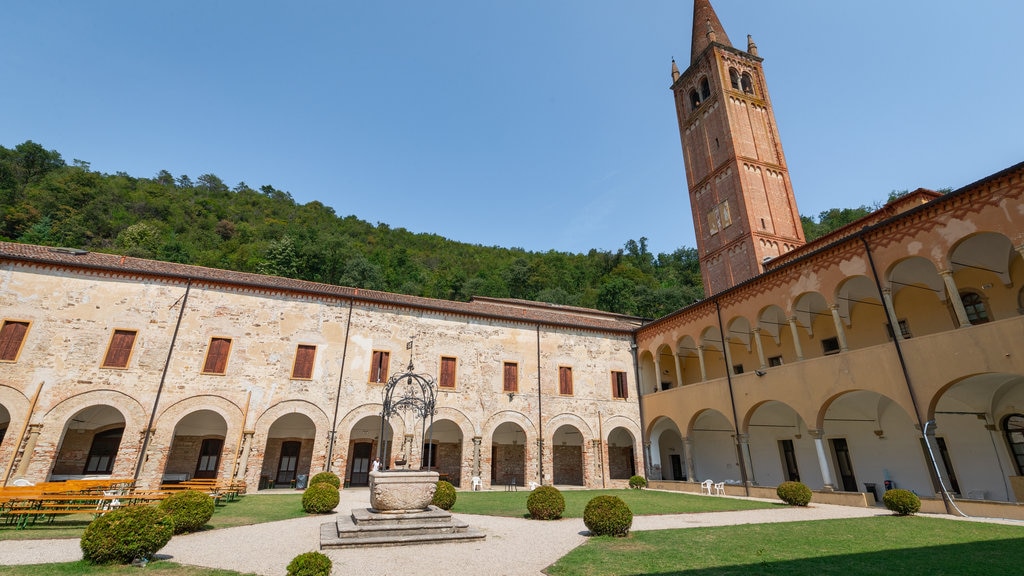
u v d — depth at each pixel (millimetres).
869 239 17562
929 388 15289
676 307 65750
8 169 79500
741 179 33688
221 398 21281
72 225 68562
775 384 20875
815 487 23812
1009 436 17297
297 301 23938
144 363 20453
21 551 8977
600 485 27766
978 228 14438
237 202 113062
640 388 30688
